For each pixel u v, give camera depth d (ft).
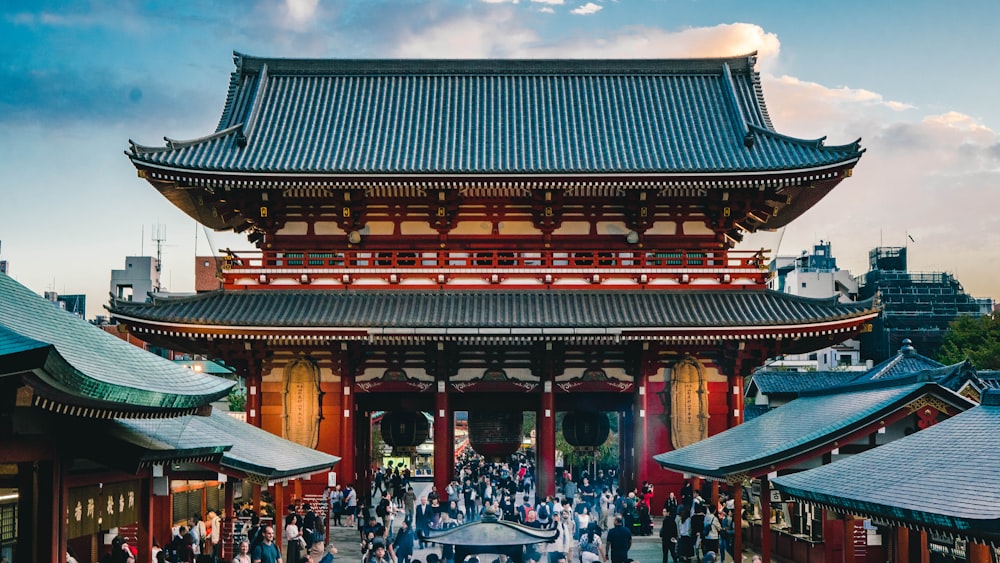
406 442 205.57
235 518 143.84
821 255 510.17
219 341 195.62
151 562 101.30
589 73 243.81
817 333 193.16
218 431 117.60
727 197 207.31
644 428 197.98
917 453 85.15
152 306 193.47
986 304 467.52
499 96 237.86
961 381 129.80
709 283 207.10
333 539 173.37
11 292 87.04
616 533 124.47
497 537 95.76
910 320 452.35
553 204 208.44
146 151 200.95
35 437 79.66
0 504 86.94
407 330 189.37
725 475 120.37
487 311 197.77
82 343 87.86
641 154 216.13
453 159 212.64
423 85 240.94
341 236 211.41
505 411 205.77
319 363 199.93
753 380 270.67
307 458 143.54
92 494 91.86
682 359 199.82
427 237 212.02
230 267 207.82
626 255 212.43
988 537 63.72
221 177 198.90
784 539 140.97
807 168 197.67
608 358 203.10
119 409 80.02
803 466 115.65
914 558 99.71
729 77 239.71
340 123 227.81
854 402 124.67
